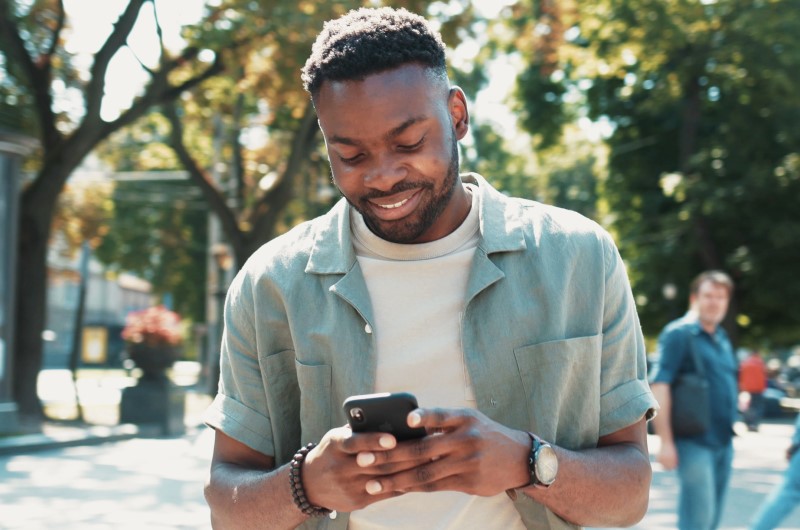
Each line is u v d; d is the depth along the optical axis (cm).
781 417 2733
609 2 2264
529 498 199
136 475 1195
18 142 1589
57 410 2141
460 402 202
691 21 2272
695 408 590
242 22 1631
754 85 2417
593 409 205
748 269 2511
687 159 2573
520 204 211
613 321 210
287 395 213
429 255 204
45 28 1767
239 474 205
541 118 2830
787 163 2419
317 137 2183
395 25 188
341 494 180
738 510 947
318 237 210
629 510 199
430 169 189
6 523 862
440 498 200
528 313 200
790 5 2247
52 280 3200
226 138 2703
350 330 204
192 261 4897
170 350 1859
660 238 2652
